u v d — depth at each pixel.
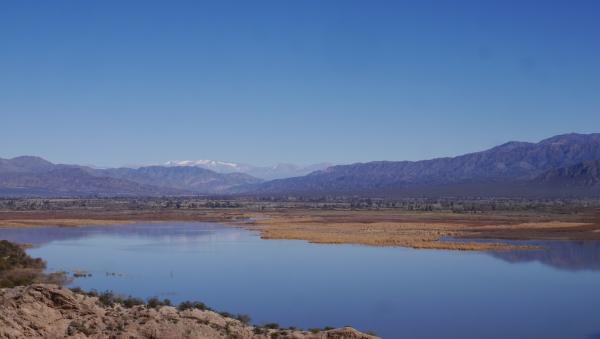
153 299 40.03
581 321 43.16
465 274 63.06
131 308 35.03
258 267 67.44
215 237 107.75
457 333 39.91
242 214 195.25
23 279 51.72
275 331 33.97
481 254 80.81
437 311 45.78
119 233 117.56
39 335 29.23
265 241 99.31
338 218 167.62
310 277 60.56
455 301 49.34
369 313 44.94
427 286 55.78
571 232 114.69
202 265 68.88
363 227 128.50
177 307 37.44
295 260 73.94
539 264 70.88
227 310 45.09
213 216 183.25
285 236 106.19
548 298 50.72
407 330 40.47
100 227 136.75
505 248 87.25
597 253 81.94
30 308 30.77
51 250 84.50
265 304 47.53
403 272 64.19
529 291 53.66
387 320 42.97
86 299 34.22
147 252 82.38
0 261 58.97
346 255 79.19
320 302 48.44
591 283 57.88
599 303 48.91
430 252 83.12
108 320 31.73
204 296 50.34
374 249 86.69
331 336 32.75
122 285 55.03
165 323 31.25
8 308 30.34
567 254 80.94
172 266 67.88
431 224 137.00
